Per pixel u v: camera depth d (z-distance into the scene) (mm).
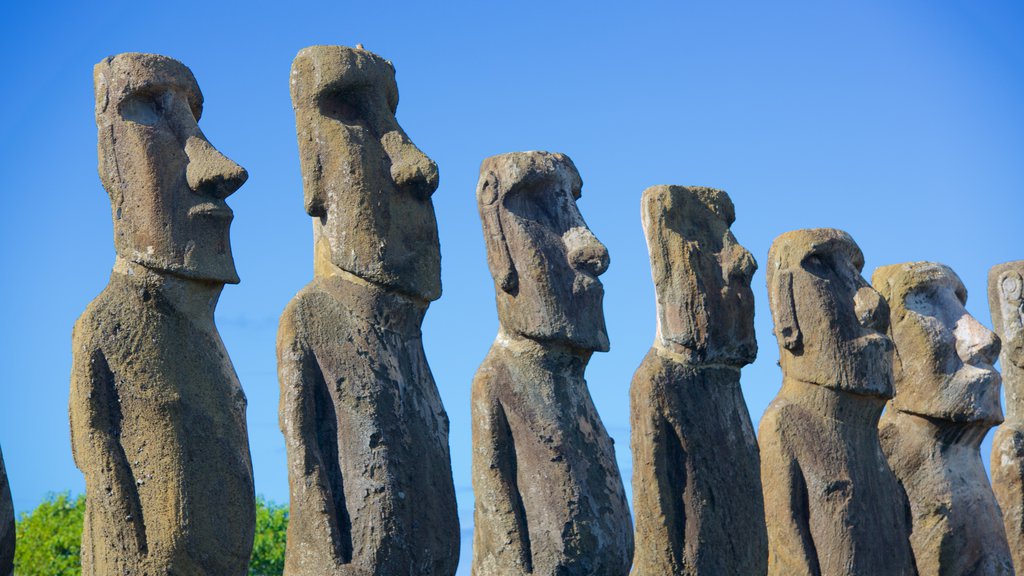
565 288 12328
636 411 13039
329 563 10859
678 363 13188
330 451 11102
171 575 10719
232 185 11273
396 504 10992
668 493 12852
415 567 11023
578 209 12766
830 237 14492
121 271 11133
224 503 10953
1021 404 17516
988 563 15250
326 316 11297
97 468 10781
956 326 15531
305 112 11578
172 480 10789
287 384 11133
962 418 15242
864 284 14547
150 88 11328
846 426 14219
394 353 11391
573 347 12375
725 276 13461
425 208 11727
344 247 11359
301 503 10992
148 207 11109
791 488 13867
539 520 11891
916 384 15367
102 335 10906
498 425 12102
